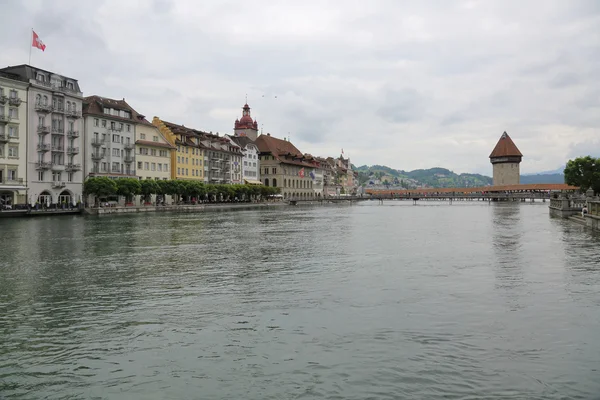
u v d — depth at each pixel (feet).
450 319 49.98
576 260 88.07
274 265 86.17
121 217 252.62
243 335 45.80
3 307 56.95
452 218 239.09
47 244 120.88
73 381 36.37
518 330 46.09
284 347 42.42
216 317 51.93
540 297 59.11
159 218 244.22
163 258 95.76
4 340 45.27
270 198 588.91
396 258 93.30
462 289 63.98
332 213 313.32
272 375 36.76
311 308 55.11
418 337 44.45
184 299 60.29
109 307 56.70
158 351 42.01
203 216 266.98
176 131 429.79
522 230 154.71
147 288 66.95
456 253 99.76
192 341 44.39
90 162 326.03
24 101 279.49
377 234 147.95
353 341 43.62
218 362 39.37
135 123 368.89
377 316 51.42
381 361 38.93
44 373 37.83
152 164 390.21
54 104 300.40
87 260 93.25
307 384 35.17
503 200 650.84
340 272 78.13
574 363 38.06
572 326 47.14
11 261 92.07
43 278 74.69
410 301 57.67
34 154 286.05
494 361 38.65
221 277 74.84
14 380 36.63
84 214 279.08
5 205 262.47
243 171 567.59
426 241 124.88
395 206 488.85
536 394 33.14
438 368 37.47
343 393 33.71
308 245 117.91
